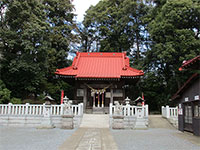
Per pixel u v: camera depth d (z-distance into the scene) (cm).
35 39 2488
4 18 2438
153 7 3675
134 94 3828
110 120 1736
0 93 2152
